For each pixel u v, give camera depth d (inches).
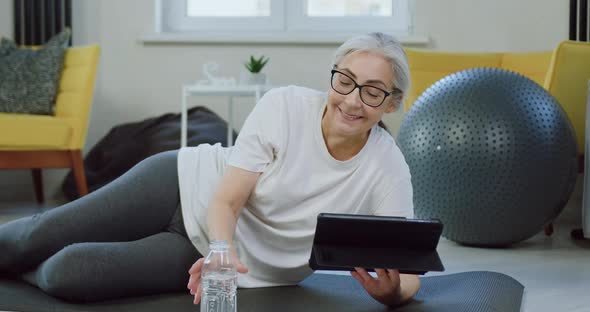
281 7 212.7
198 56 208.8
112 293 77.0
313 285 87.7
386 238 67.5
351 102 67.8
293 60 206.4
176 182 82.1
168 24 215.3
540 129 128.2
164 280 79.7
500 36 200.7
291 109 74.6
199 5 215.5
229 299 61.8
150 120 198.4
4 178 207.2
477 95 129.5
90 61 179.8
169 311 73.7
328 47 205.3
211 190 79.6
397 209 74.5
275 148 73.7
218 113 208.7
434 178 130.7
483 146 127.0
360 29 211.2
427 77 181.6
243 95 184.5
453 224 132.4
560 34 198.1
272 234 77.5
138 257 77.6
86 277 74.4
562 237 150.6
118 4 209.0
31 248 79.4
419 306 77.7
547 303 94.3
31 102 183.0
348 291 85.1
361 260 66.9
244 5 214.5
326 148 73.9
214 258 61.7
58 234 79.1
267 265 79.8
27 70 185.0
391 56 67.6
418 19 202.4
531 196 128.0
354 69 67.5
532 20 199.3
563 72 151.2
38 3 204.2
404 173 75.7
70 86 183.5
